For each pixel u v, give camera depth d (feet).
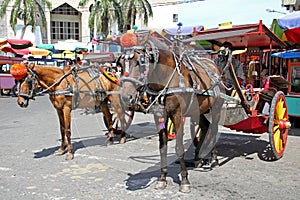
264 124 20.27
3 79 67.21
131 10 102.12
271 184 16.37
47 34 127.44
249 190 15.56
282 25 25.44
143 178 17.33
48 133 29.60
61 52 78.23
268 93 20.57
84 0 109.91
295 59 30.37
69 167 19.35
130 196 14.89
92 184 16.49
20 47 64.54
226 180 16.96
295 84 30.32
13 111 45.68
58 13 132.05
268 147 23.71
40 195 15.14
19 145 24.90
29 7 103.55
